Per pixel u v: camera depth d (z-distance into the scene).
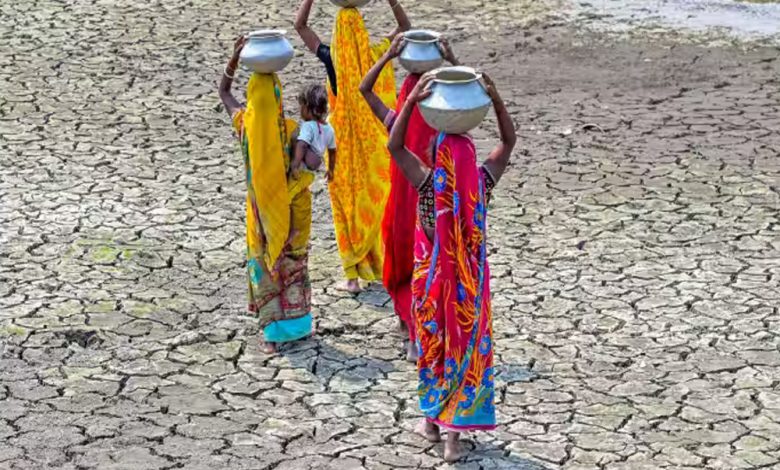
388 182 8.76
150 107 12.36
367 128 8.67
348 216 8.74
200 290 8.80
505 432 7.10
